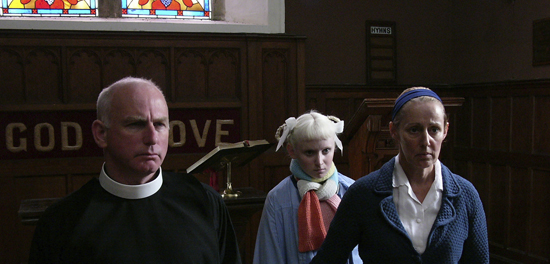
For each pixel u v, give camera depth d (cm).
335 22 488
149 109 119
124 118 117
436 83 523
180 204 127
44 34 394
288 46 449
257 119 442
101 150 415
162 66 423
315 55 484
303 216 191
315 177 195
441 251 135
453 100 260
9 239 396
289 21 475
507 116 434
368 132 264
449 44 523
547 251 397
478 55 482
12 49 392
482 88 464
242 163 299
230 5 482
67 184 407
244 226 287
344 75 494
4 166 392
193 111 430
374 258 141
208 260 123
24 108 391
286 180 209
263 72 446
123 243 116
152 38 416
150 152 119
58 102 402
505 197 440
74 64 405
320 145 191
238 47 436
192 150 430
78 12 453
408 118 135
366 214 142
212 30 448
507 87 432
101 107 121
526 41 420
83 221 116
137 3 468
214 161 274
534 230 409
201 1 484
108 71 412
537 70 409
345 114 493
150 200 124
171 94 422
